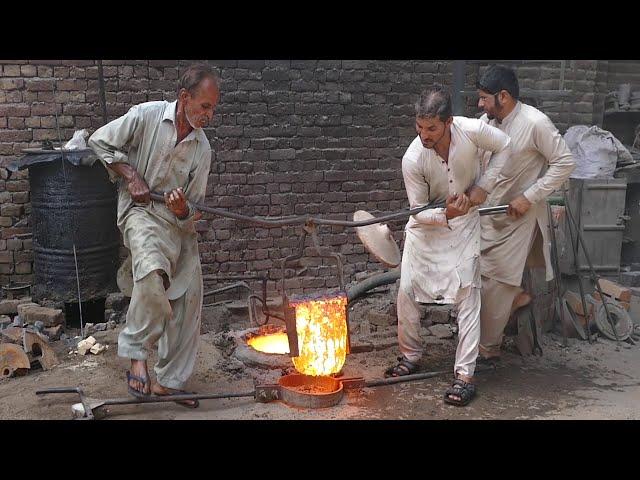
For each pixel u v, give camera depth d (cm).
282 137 651
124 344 400
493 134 421
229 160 638
